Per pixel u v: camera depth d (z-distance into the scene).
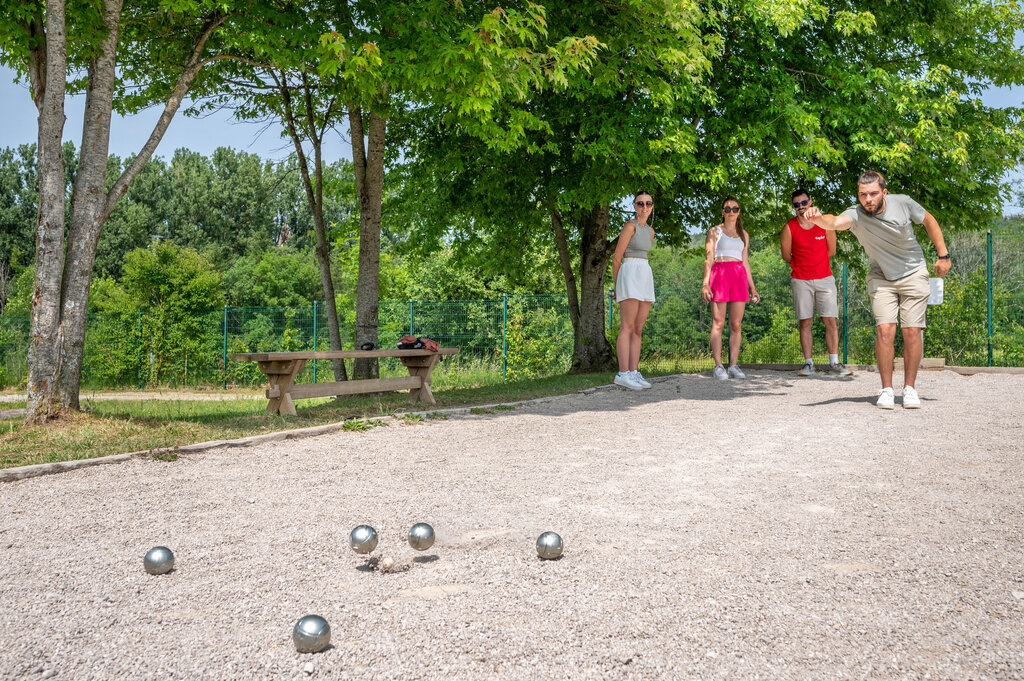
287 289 46.50
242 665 2.20
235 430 6.76
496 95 7.98
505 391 10.37
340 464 5.40
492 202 14.07
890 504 3.87
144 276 24.08
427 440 6.41
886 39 13.10
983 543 3.18
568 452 5.68
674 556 3.11
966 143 11.93
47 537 3.68
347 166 15.21
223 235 58.06
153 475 5.10
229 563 3.18
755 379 11.16
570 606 2.59
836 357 11.53
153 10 9.63
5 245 53.47
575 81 9.38
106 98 7.68
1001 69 13.46
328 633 2.29
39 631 2.51
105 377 23.05
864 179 7.06
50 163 7.24
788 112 11.07
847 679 2.03
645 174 10.67
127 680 2.13
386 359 21.08
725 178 11.04
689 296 18.00
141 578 3.02
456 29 8.46
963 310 13.30
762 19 11.14
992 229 13.45
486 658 2.20
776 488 4.30
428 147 13.54
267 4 8.78
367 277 11.31
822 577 2.82
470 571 3.00
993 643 2.23
